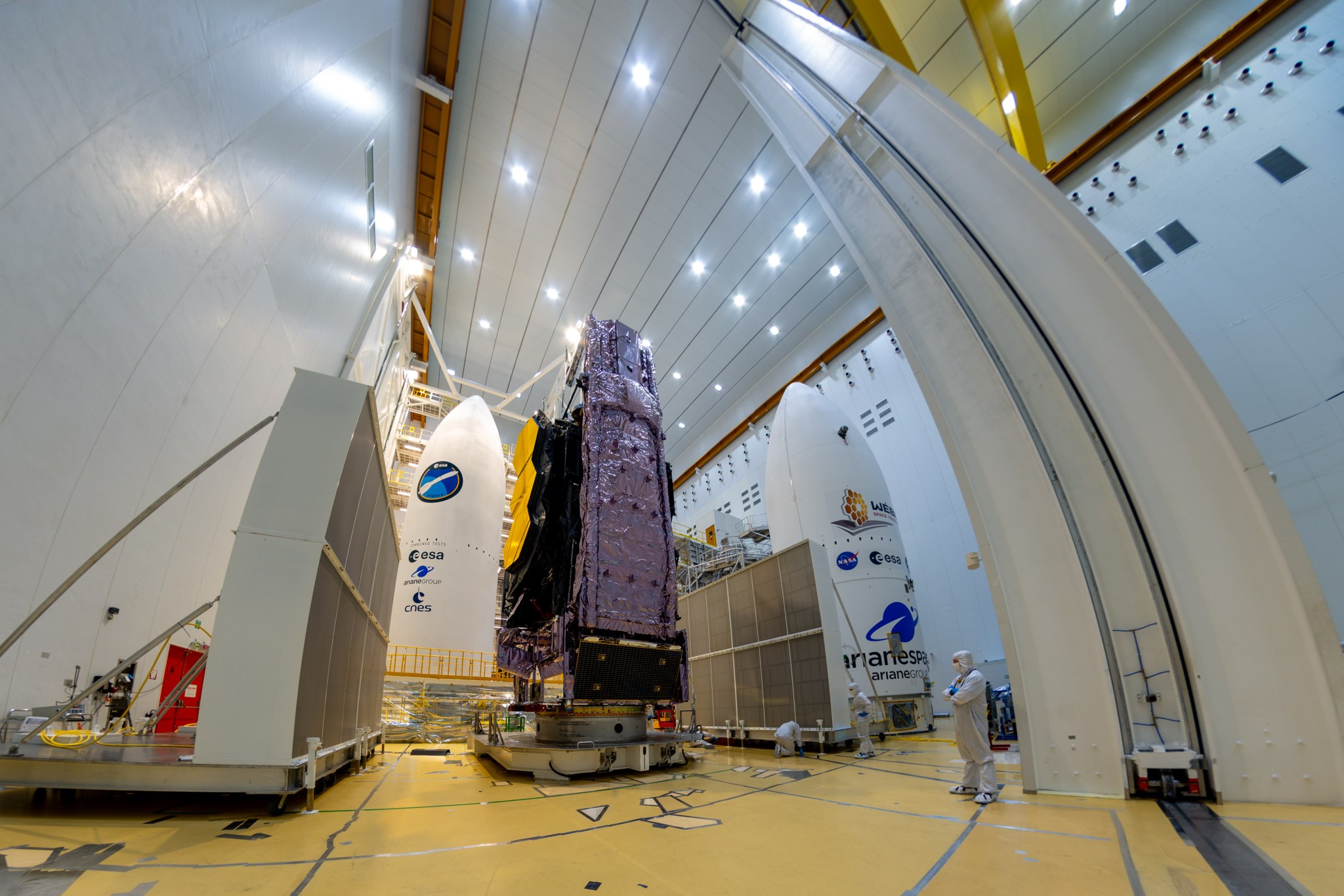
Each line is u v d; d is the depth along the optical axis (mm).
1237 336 13000
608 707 8914
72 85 4770
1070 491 6211
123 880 2871
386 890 2896
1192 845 3666
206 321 7801
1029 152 18156
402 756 10281
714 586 14539
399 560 11625
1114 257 6070
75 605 5852
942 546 19422
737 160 19844
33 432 5004
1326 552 11086
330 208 12531
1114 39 16703
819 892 2947
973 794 5793
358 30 11398
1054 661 5957
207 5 6480
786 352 27062
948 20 17156
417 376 27891
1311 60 13352
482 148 19859
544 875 3221
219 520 9055
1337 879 2957
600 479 9773
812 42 11969
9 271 4457
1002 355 6914
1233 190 13812
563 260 23234
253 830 4020
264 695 4551
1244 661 5129
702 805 5445
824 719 10508
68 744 5016
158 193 6219
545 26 16859
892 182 8688
